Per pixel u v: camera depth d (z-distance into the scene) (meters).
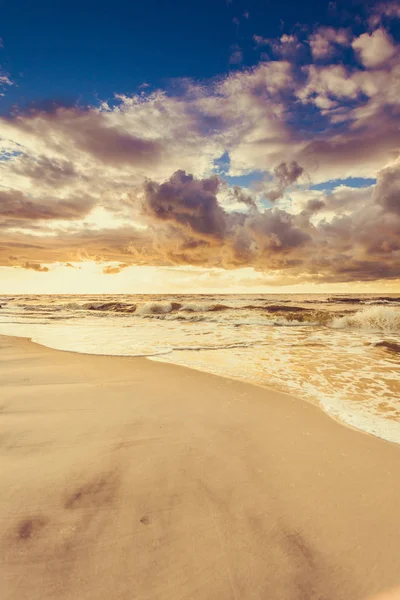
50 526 2.07
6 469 2.76
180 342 11.27
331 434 3.73
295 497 2.52
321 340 11.83
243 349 9.86
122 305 36.91
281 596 1.68
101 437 3.48
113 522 2.15
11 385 5.60
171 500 2.43
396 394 5.32
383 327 15.85
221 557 1.91
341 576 1.81
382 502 2.47
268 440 3.54
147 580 1.73
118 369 6.97
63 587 1.66
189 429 3.78
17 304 43.81
